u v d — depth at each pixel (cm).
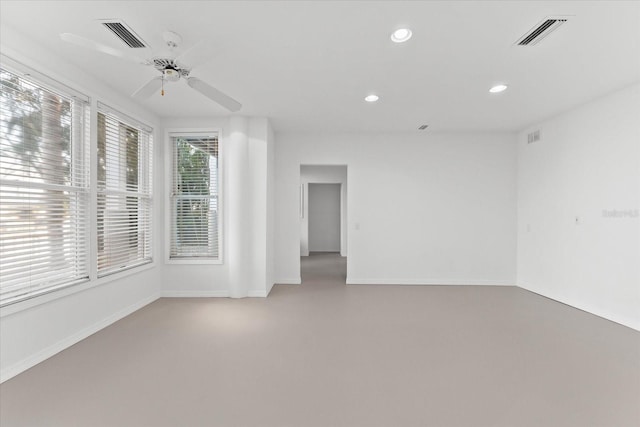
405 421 193
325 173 873
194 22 230
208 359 271
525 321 364
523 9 213
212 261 465
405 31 241
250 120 464
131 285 395
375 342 307
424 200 548
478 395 219
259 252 469
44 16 223
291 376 244
